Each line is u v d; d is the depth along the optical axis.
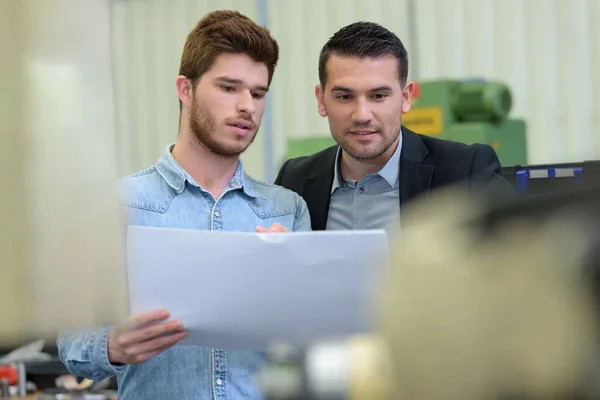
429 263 0.40
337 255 1.50
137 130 5.97
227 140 1.75
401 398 0.39
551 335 0.37
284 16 5.61
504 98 3.72
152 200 1.78
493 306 0.37
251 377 1.76
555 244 0.38
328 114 1.93
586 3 4.78
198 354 1.74
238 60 1.73
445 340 0.38
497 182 1.88
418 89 3.72
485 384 0.37
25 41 0.53
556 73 4.88
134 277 1.55
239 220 1.83
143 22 5.93
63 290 0.55
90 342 1.61
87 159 0.55
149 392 1.73
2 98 0.53
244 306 1.53
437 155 1.96
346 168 2.02
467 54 5.12
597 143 4.79
